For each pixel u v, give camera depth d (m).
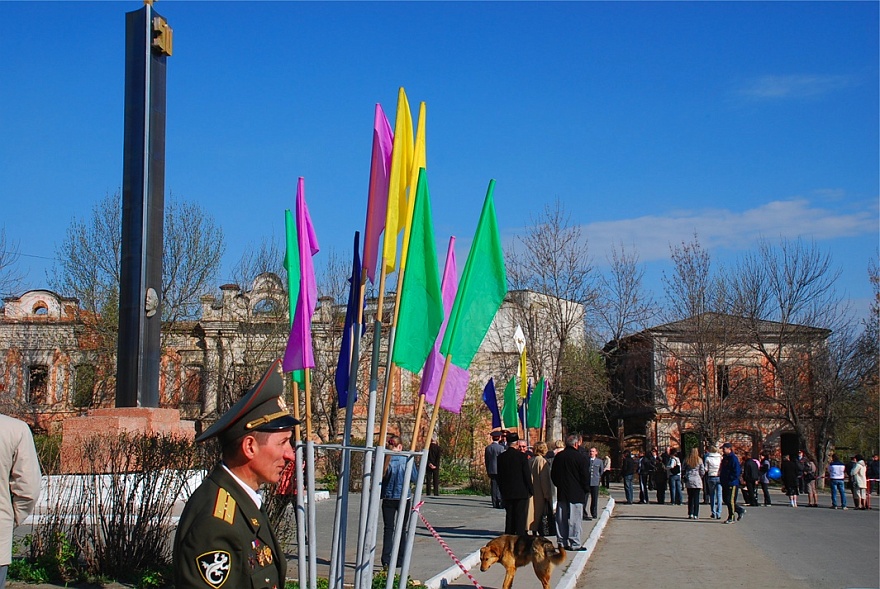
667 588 11.78
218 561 3.44
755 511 27.34
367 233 7.50
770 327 51.78
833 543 17.22
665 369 51.75
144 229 15.01
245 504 3.63
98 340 44.28
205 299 45.81
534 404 21.95
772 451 50.41
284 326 42.97
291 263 7.55
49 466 11.00
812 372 48.44
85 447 11.06
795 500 30.33
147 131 15.20
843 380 47.25
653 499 33.66
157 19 15.50
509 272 44.28
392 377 6.96
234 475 3.71
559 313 43.44
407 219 7.29
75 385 45.53
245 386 41.97
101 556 9.95
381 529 16.92
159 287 15.32
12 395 44.97
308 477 7.00
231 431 3.74
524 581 11.79
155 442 10.41
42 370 46.47
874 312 48.19
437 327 7.00
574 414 55.91
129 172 15.21
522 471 14.64
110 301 41.75
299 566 6.99
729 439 53.22
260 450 3.73
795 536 18.66
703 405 48.38
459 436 43.81
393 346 6.94
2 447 5.79
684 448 50.31
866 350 47.66
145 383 14.88
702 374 48.59
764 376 50.78
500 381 45.53
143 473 10.21
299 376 7.44
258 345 44.06
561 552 10.77
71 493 10.34
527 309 44.00
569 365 45.38
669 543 17.19
